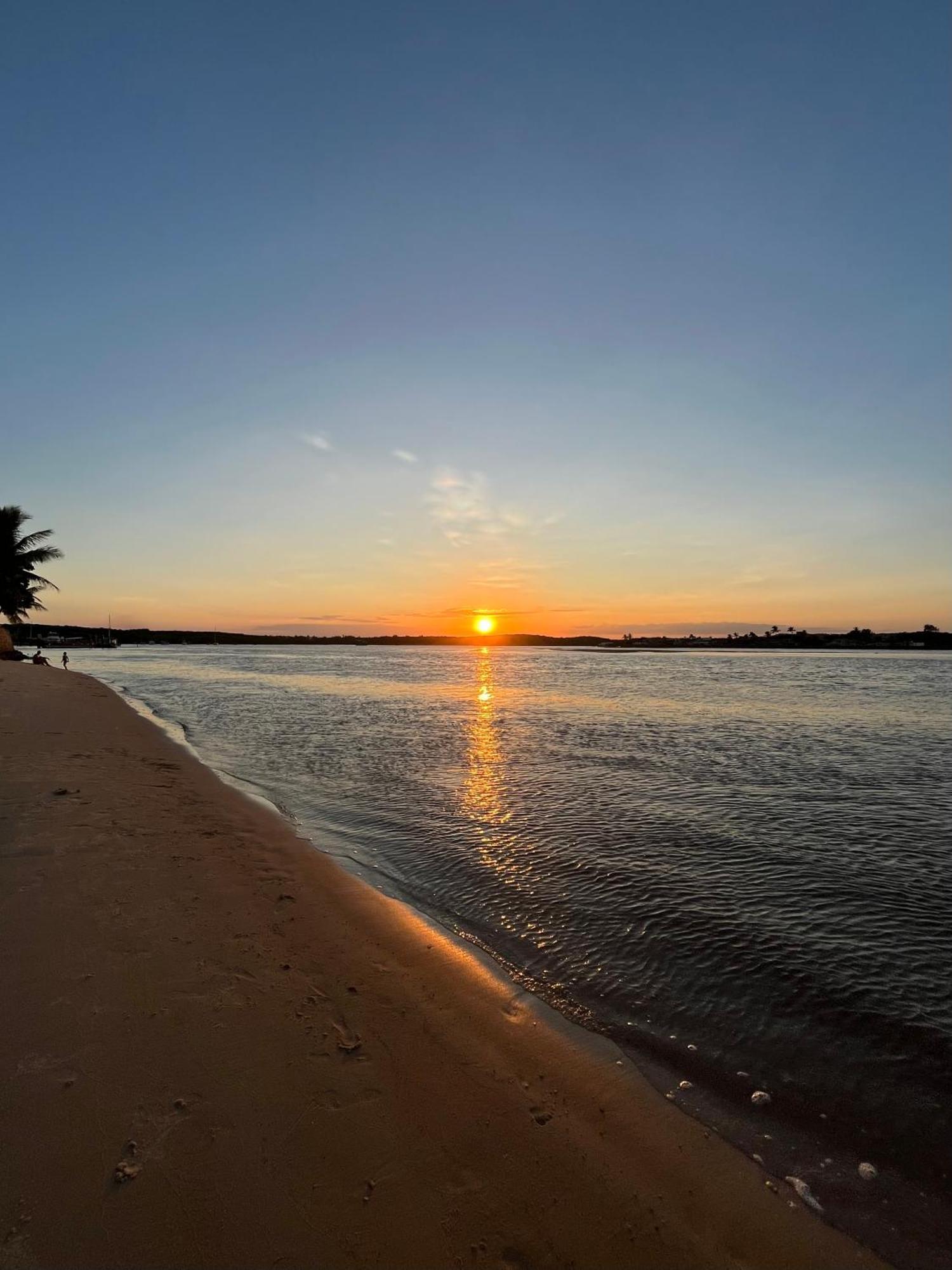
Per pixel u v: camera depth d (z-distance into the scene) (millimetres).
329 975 4598
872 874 7301
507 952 5426
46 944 4547
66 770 10641
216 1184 2645
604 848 8117
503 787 11367
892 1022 4555
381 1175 2818
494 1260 2484
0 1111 2916
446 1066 3713
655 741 16828
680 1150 3271
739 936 5801
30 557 51125
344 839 8352
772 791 11164
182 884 5949
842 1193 3070
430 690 34156
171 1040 3572
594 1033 4316
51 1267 2221
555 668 61344
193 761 12906
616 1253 2592
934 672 53469
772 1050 4207
